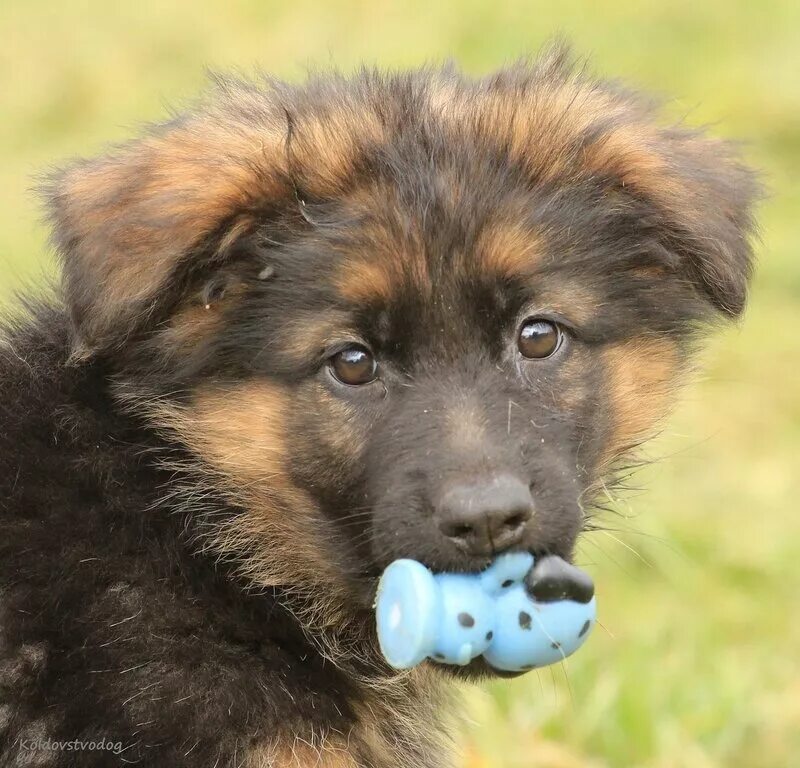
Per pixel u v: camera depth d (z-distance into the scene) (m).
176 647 6.05
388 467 6.05
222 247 6.38
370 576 6.30
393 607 5.62
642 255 7.00
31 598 5.97
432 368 6.21
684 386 7.46
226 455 6.57
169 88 19.11
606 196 6.90
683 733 8.75
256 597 6.48
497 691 9.12
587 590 5.73
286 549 6.63
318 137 6.66
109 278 6.21
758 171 7.87
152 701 5.86
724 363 14.05
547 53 8.01
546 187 6.68
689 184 7.03
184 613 6.17
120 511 6.29
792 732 8.89
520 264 6.30
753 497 11.87
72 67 19.92
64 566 6.05
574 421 6.55
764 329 14.77
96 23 20.91
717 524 11.36
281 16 20.38
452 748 7.50
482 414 6.02
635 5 20.50
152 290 6.18
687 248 7.00
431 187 6.36
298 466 6.44
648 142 7.14
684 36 19.84
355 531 6.32
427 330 6.21
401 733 6.92
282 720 6.04
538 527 5.84
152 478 6.51
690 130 7.62
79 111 19.42
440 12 20.11
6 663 5.91
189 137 6.86
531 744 8.65
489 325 6.30
